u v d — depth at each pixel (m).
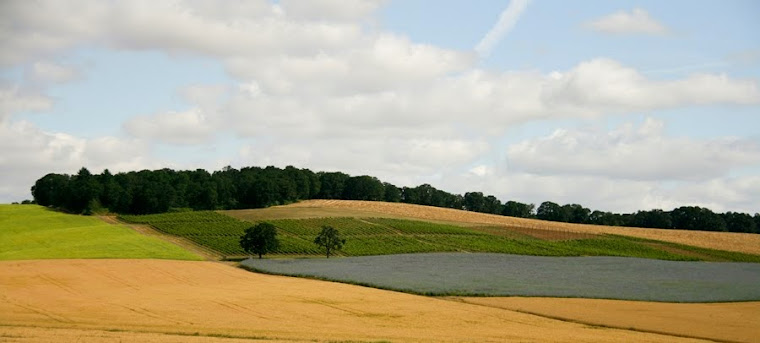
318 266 77.75
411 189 199.00
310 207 139.25
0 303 46.38
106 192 125.19
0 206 129.25
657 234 132.00
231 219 117.50
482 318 43.94
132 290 55.75
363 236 109.62
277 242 90.88
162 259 81.69
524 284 63.44
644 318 45.16
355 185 174.50
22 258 79.50
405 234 113.19
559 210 186.38
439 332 37.97
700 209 162.75
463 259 91.25
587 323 42.75
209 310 44.75
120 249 89.38
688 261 103.19
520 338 36.28
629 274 78.25
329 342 32.66
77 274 65.12
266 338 33.84
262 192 139.38
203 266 76.06
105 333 33.56
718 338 38.38
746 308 51.22
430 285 60.50
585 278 71.69
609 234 126.81
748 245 122.69
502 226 129.50
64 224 111.50
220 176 161.38
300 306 47.53
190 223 112.69
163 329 36.22
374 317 43.50
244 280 64.62
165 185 129.88
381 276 67.88
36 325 36.78
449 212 146.00
